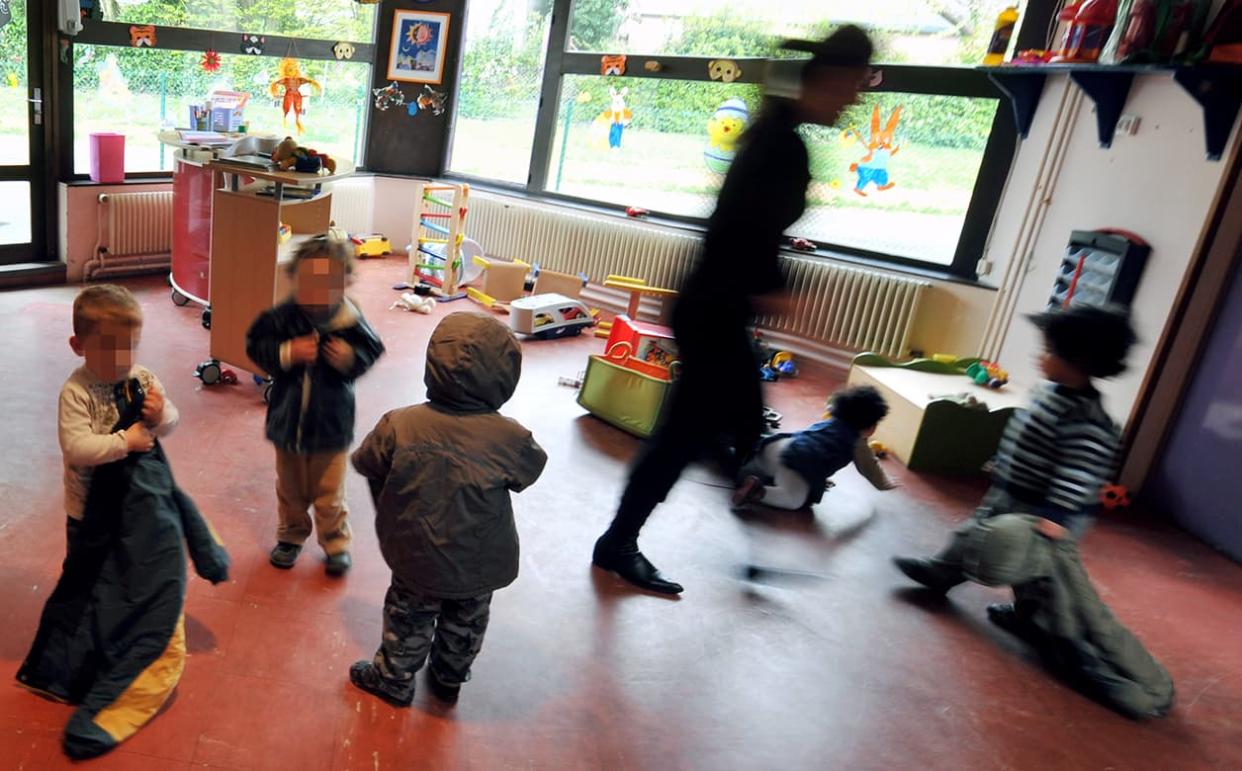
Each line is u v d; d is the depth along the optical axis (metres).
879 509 3.07
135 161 4.74
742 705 1.93
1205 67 2.90
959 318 4.45
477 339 1.58
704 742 1.80
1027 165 4.21
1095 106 3.61
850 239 4.91
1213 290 3.16
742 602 2.35
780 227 1.94
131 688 1.58
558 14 5.46
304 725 1.68
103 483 1.52
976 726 1.97
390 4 5.74
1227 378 3.12
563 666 1.97
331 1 5.46
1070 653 2.15
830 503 3.07
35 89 4.14
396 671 1.72
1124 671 2.11
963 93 4.39
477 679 1.88
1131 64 3.14
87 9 4.29
